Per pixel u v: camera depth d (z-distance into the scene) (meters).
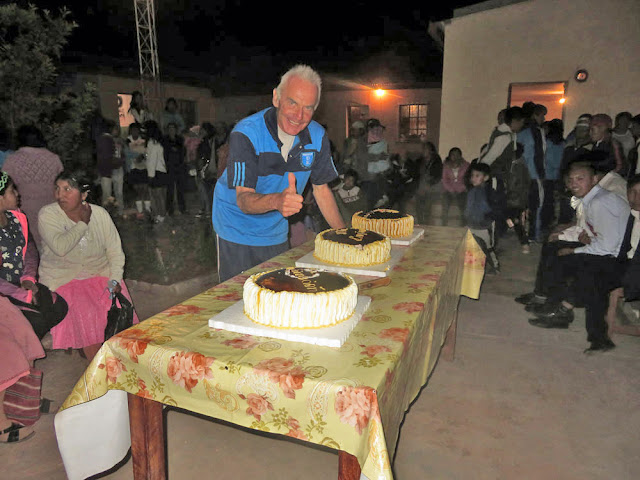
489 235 5.57
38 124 5.05
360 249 2.28
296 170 2.60
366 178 7.88
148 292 4.86
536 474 2.29
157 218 8.08
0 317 2.36
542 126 6.96
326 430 1.27
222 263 2.82
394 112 15.19
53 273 2.90
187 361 1.40
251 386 1.33
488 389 3.08
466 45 8.55
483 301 4.77
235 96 16.66
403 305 1.85
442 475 2.29
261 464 2.39
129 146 8.70
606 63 7.79
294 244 4.36
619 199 3.52
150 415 1.60
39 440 2.53
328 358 1.39
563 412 2.82
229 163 2.39
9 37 5.02
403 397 1.60
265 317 1.57
